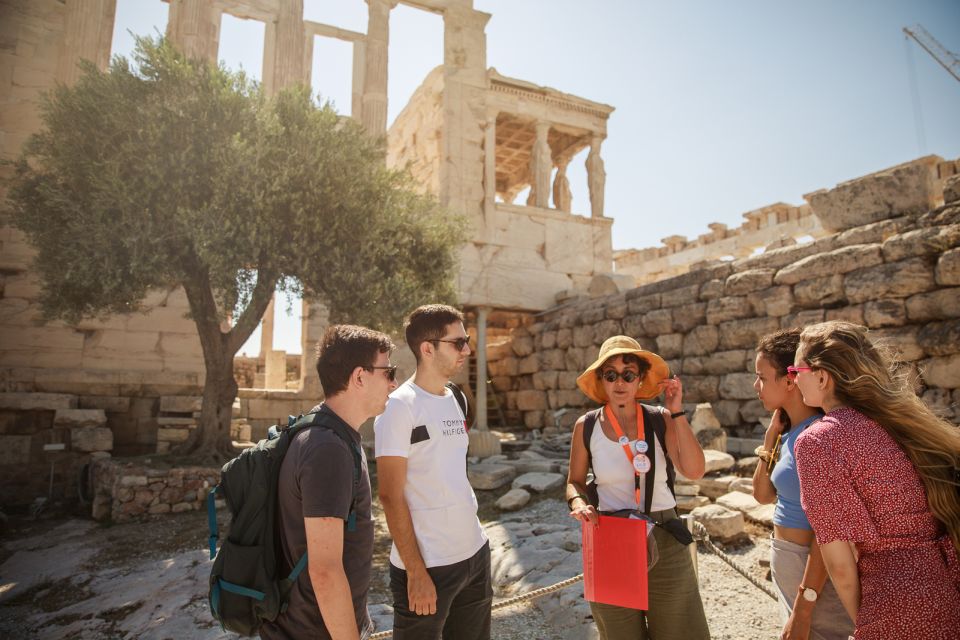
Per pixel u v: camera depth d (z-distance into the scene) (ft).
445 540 8.68
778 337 9.58
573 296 57.93
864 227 31.04
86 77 30.19
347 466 6.82
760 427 34.37
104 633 17.35
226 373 34.63
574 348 51.44
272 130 31.83
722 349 37.65
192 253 31.81
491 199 59.06
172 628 16.75
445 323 9.42
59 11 47.32
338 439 6.96
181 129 29.63
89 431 38.34
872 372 7.04
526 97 62.85
